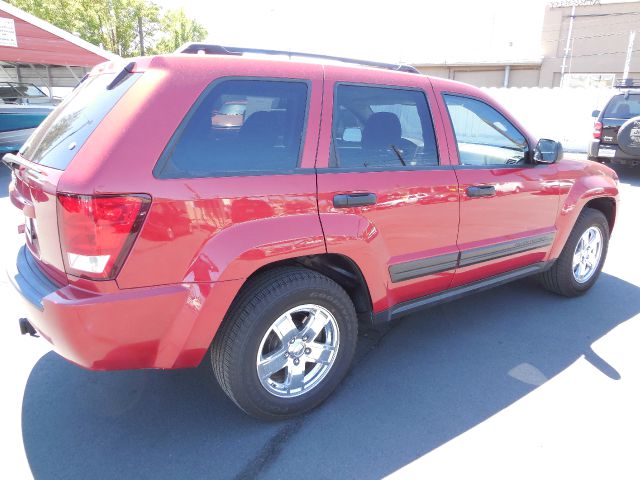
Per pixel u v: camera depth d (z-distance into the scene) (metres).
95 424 2.66
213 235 2.25
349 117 2.75
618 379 3.12
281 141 2.51
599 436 2.60
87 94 2.61
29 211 2.37
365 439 2.57
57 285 2.23
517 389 3.01
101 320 2.08
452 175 3.13
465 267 3.35
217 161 2.30
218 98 2.33
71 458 2.42
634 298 4.37
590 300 4.32
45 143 2.54
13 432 2.59
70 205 2.01
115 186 2.02
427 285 3.20
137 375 3.13
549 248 3.94
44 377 3.08
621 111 9.84
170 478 2.31
